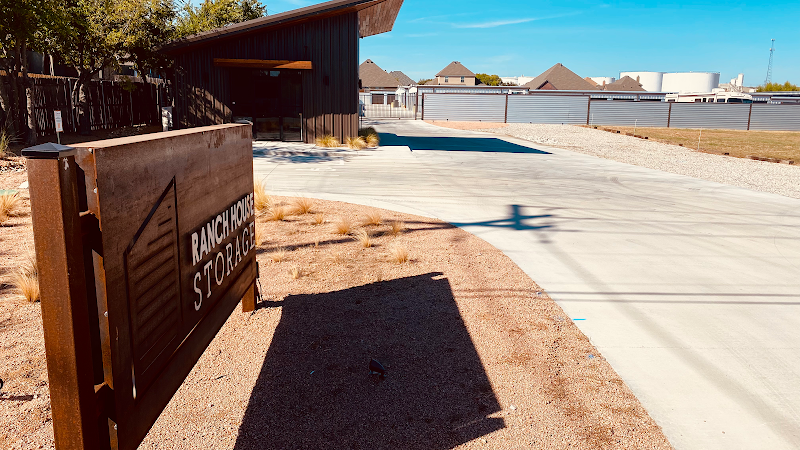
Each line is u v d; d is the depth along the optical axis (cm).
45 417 280
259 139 1858
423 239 679
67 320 160
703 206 1021
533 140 2800
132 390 202
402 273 538
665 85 13050
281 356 364
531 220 827
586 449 276
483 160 1712
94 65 1870
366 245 632
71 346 162
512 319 438
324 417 297
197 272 273
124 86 2180
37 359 338
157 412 227
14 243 575
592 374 355
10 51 1534
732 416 314
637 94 6025
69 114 1877
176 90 1809
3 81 1461
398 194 1009
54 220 153
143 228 206
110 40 1739
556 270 578
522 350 383
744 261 645
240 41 1791
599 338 412
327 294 477
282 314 432
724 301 505
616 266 603
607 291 519
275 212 748
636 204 1015
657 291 525
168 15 2038
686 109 4459
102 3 1788
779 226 855
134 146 195
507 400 318
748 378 360
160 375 229
